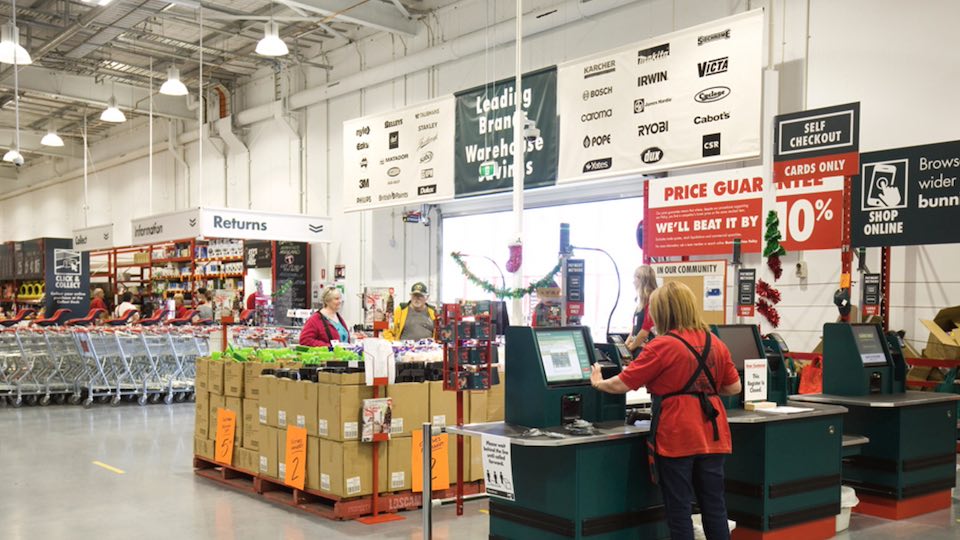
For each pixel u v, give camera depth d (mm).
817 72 8102
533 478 4074
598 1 9875
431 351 6000
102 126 21562
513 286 7246
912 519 5469
